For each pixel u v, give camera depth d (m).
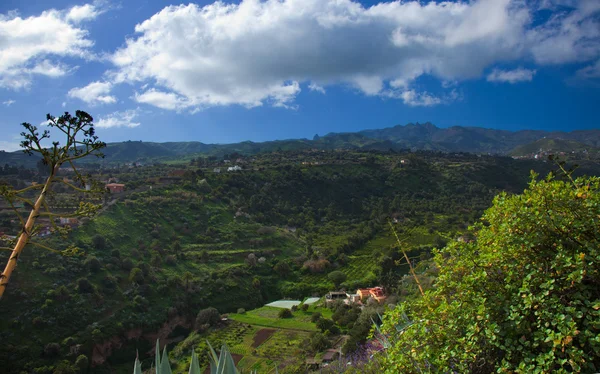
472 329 3.17
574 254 3.21
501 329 3.14
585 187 3.49
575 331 2.63
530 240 3.39
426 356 3.38
